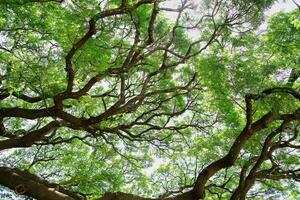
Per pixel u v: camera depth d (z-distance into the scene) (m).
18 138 13.66
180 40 14.49
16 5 12.20
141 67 15.80
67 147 21.84
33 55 14.79
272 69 12.98
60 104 13.23
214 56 13.80
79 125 13.64
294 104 12.00
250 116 12.17
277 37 13.57
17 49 14.45
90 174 20.48
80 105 17.34
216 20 14.05
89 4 13.14
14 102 17.50
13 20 13.94
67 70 12.43
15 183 11.65
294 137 13.42
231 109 15.10
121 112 14.52
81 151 21.83
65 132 21.56
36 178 12.34
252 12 12.88
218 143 19.02
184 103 17.14
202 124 18.47
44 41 14.96
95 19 11.70
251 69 13.26
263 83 12.98
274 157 16.09
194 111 17.62
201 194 11.86
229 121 16.44
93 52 12.98
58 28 14.20
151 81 15.89
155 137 18.83
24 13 13.66
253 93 12.90
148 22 14.20
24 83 13.70
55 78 14.54
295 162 16.12
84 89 13.20
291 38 13.44
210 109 17.48
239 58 13.59
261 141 15.44
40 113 13.45
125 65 13.68
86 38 11.92
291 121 13.27
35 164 21.81
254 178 12.70
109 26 13.42
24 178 11.80
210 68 13.55
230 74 13.34
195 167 20.97
